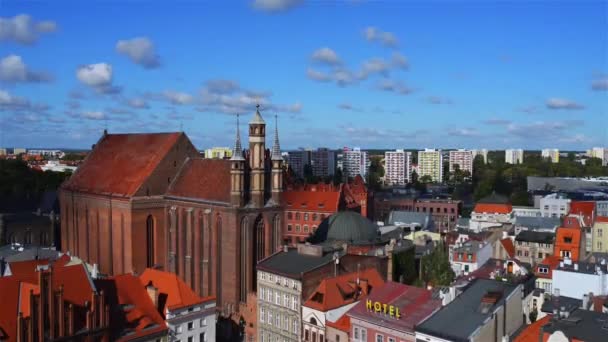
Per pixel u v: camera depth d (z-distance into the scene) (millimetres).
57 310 72750
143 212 134125
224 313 119688
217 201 121938
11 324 71250
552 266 115812
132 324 82312
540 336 63938
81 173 164125
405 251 122500
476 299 74562
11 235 173750
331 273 99562
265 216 122312
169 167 138750
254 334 108438
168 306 86562
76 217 159875
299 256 105625
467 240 151250
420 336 71438
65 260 111938
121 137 160125
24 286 75000
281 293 99500
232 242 117750
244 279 118938
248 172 120938
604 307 80688
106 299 82250
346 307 92062
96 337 76812
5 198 198000
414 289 84812
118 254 138500
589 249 163375
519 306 74688
